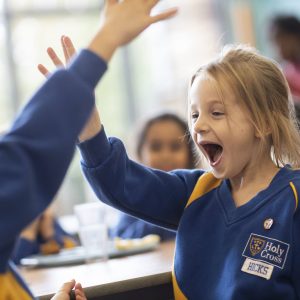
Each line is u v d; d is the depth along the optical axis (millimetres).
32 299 1102
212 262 1422
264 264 1333
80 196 6016
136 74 6785
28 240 2635
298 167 1503
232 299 1339
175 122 2883
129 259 1871
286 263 1323
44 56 6406
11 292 1036
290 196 1373
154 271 1498
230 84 1430
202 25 6926
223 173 1441
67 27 6516
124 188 1496
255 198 1425
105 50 1085
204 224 1479
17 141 975
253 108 1435
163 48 6820
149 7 1132
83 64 1065
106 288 1390
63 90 1025
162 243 2312
